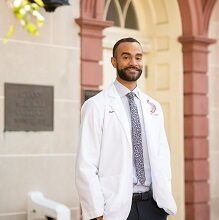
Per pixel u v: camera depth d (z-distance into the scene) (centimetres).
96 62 723
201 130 862
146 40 865
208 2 860
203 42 855
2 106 641
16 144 651
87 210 383
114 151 389
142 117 406
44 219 629
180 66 850
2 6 646
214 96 888
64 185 689
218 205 887
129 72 399
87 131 389
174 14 849
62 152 688
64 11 695
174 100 855
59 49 690
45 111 675
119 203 385
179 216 848
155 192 398
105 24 725
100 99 397
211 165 880
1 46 643
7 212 644
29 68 664
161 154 409
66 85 695
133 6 855
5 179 643
